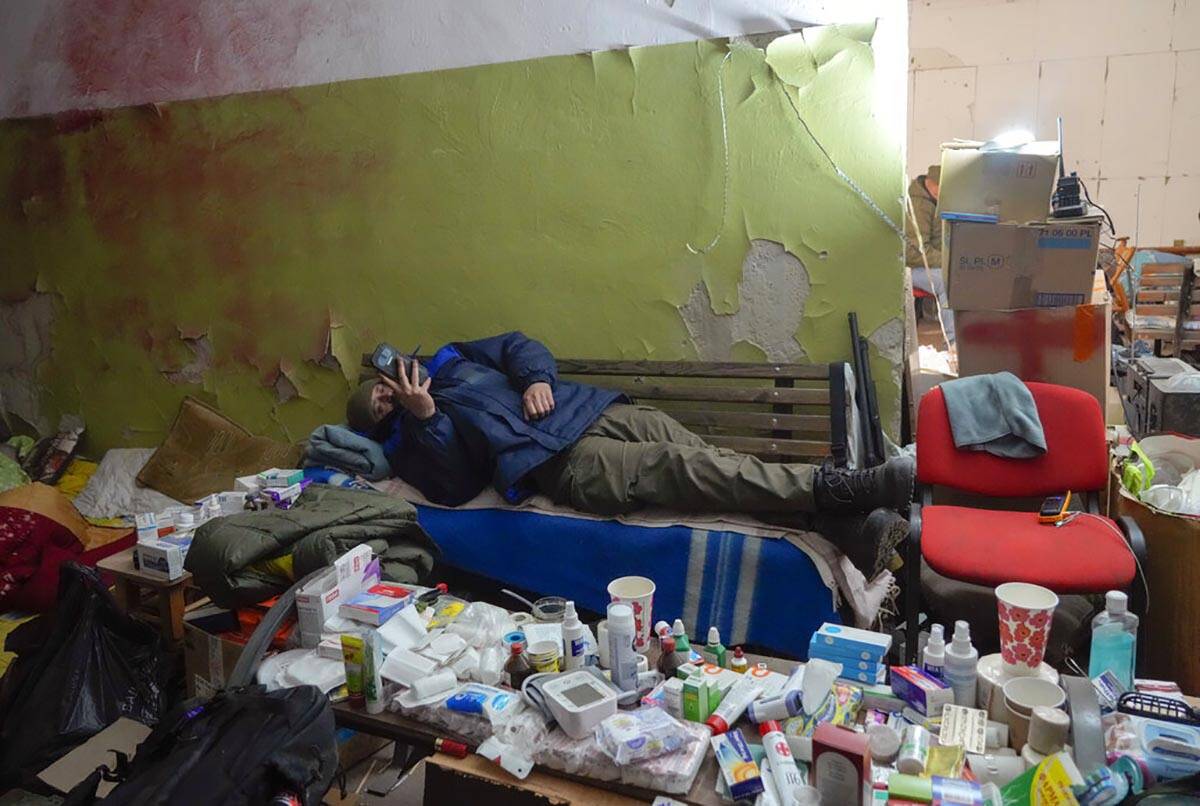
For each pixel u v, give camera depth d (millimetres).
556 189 3027
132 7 3609
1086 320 2521
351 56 3258
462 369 2895
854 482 2176
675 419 2863
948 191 2584
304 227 3459
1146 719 1365
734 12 2699
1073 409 2289
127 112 3695
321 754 1407
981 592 2473
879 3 2551
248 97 3461
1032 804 1214
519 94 3020
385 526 2264
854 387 2707
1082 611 2363
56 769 1897
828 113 2648
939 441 2373
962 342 2660
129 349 3914
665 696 1534
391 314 3371
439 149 3178
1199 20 5117
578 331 3086
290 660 1726
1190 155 5305
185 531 2529
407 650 1671
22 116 3932
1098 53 5359
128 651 2256
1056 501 2217
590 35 2891
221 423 3639
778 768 1313
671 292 2934
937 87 5734
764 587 2295
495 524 2639
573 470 2559
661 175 2877
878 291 2693
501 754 1421
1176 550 2129
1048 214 2557
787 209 2744
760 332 2844
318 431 3002
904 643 2221
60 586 2258
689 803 1307
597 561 2494
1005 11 5488
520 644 1643
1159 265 4020
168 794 1303
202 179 3607
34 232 4012
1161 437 2559
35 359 4145
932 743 1376
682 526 2410
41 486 3207
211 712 1505
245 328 3645
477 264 3195
